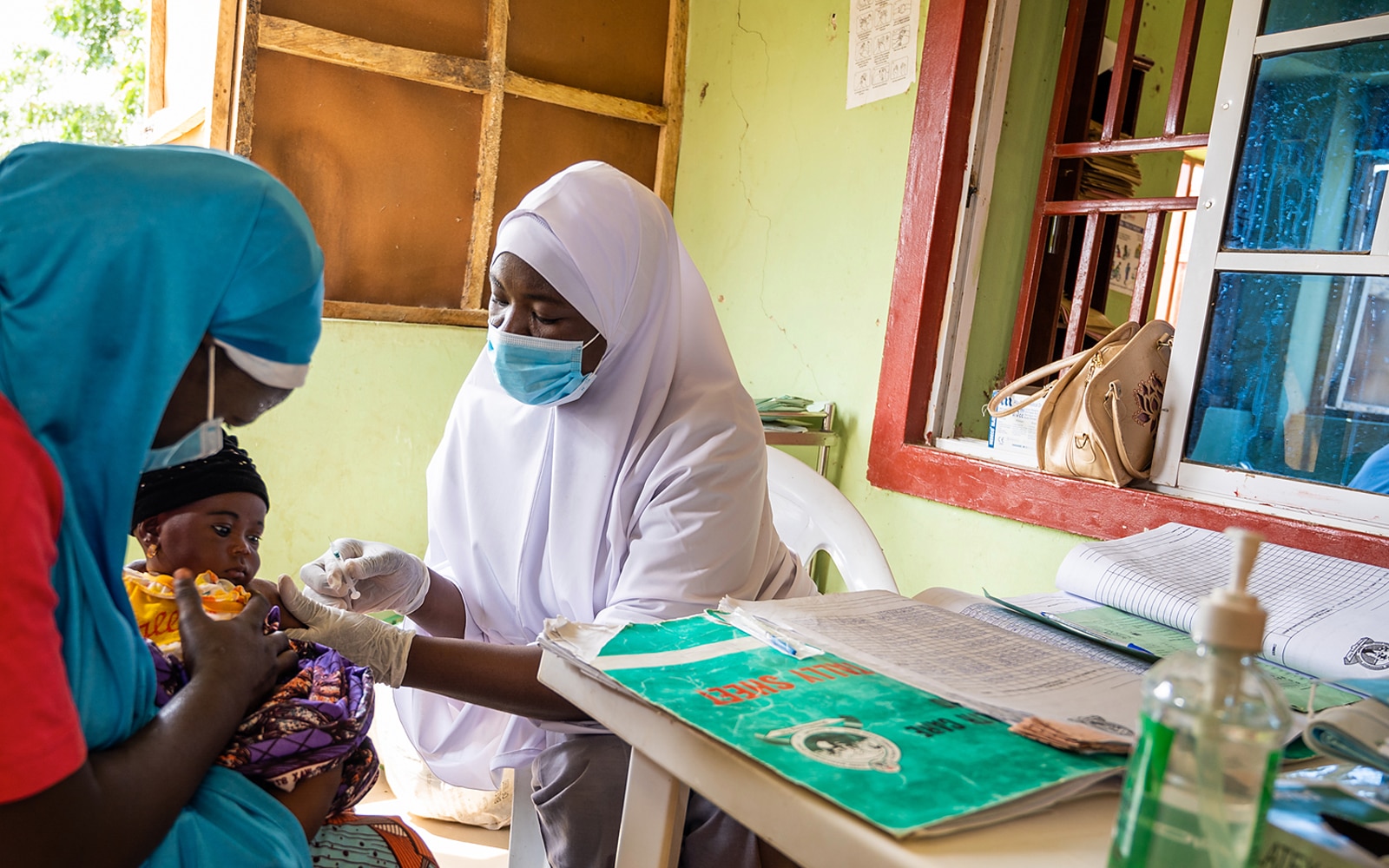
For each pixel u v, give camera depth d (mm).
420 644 1230
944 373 2369
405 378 2660
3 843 599
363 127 2510
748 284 2848
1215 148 1855
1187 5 2104
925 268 2305
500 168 2752
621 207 1468
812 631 980
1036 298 2426
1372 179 1662
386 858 1049
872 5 2451
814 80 2617
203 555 1057
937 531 2289
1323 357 1726
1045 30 2348
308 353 816
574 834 1282
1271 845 584
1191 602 1225
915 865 580
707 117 2979
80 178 697
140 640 790
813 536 2061
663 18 2994
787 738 721
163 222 702
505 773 2094
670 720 758
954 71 2244
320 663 1045
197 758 765
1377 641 1104
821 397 2617
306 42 2355
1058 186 2426
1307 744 714
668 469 1422
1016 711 787
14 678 602
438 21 2578
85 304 696
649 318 1523
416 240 2652
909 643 973
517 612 1591
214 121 2312
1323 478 1729
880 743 724
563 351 1408
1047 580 2053
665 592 1338
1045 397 2012
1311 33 1720
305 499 2561
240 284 745
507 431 1605
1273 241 1790
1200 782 520
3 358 695
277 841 847
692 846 1185
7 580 607
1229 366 1851
